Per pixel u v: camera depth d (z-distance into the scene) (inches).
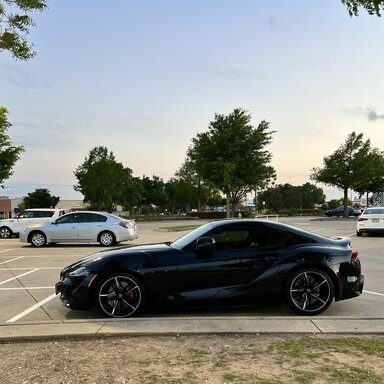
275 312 264.8
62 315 263.0
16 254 598.9
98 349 189.8
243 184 1244.5
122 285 248.8
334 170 1807.3
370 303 285.7
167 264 249.1
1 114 952.3
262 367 165.6
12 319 253.4
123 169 2223.2
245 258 251.8
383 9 203.5
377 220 832.9
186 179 2578.7
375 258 516.4
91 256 267.7
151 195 3390.7
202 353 182.5
